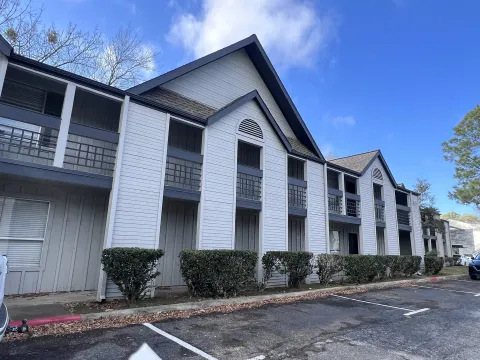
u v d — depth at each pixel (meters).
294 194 13.01
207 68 11.91
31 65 6.74
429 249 27.80
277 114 14.56
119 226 7.52
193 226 10.70
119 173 7.68
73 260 8.22
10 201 7.60
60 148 7.01
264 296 8.81
